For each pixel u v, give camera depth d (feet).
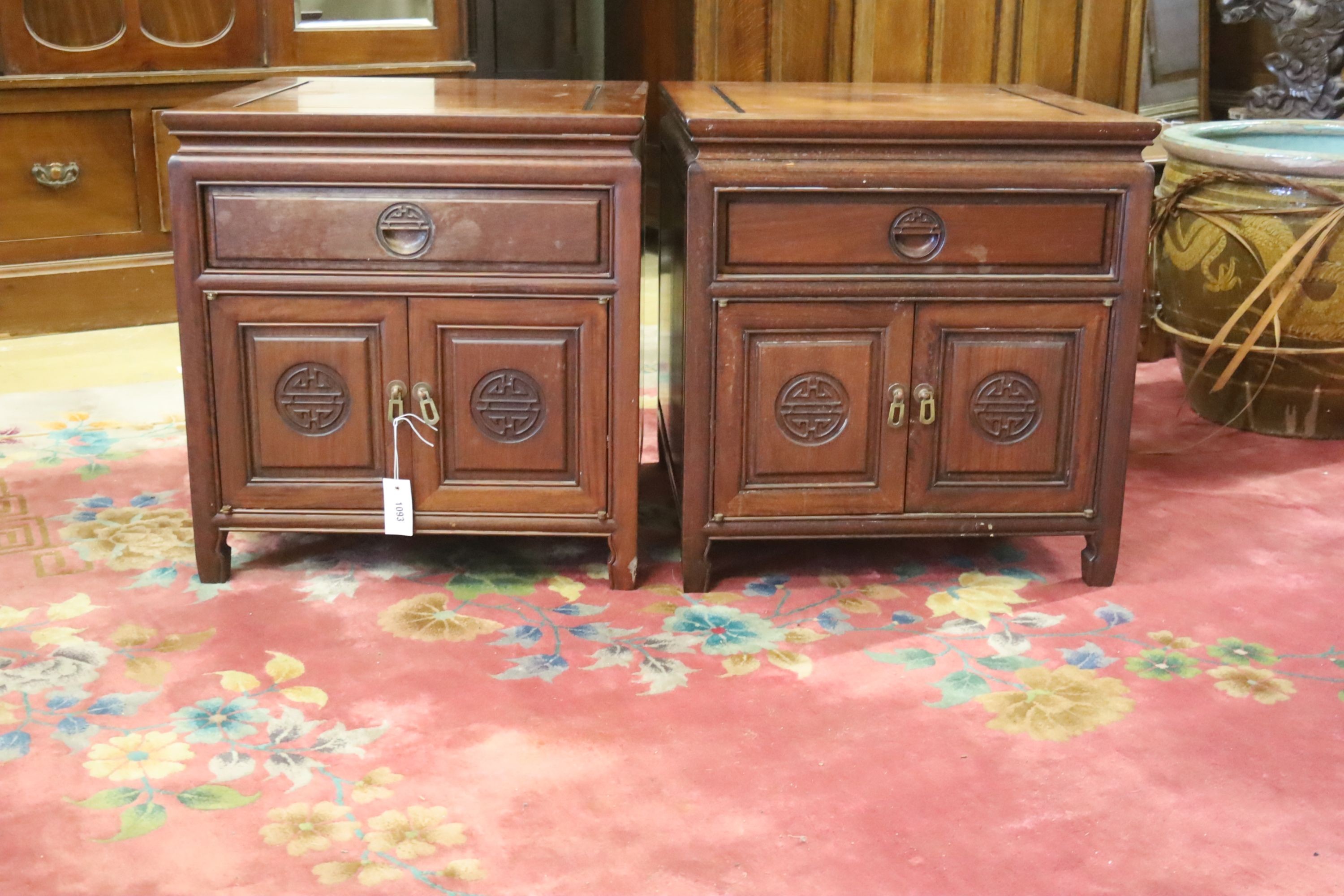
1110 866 5.10
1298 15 12.87
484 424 7.14
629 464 7.20
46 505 8.44
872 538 8.21
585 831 5.26
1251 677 6.53
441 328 6.97
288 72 12.21
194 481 7.21
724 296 6.90
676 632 6.94
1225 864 5.12
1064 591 7.52
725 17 12.84
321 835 5.22
